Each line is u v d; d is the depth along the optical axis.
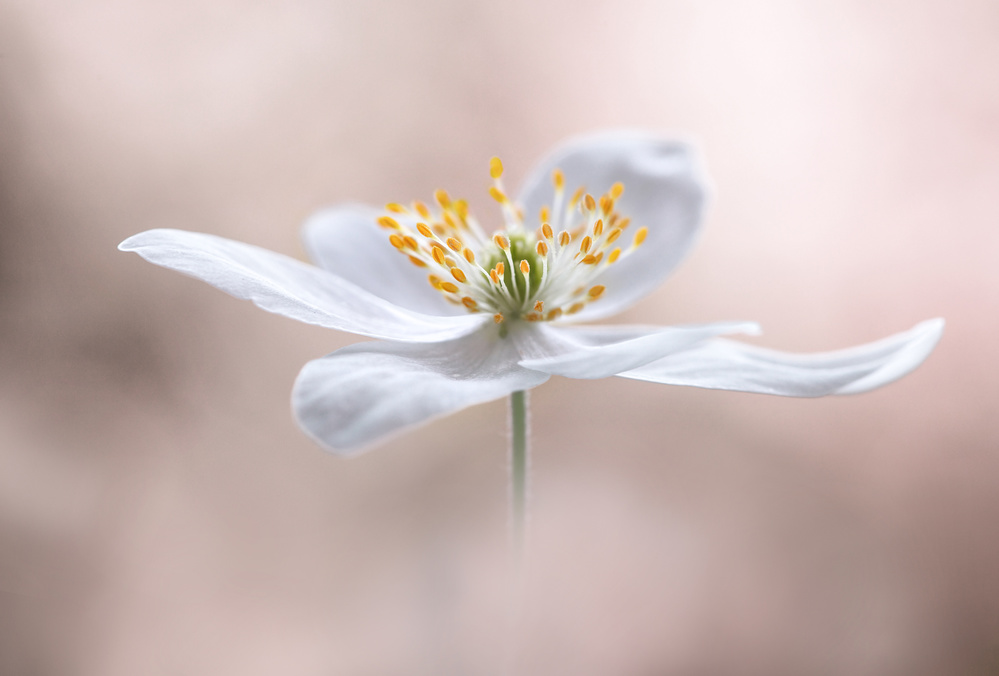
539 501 0.17
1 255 0.19
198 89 0.20
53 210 0.19
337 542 0.18
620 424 0.18
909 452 0.19
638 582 0.17
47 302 0.19
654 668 0.16
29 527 0.17
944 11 0.20
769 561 0.17
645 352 0.12
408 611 0.17
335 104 0.20
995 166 0.20
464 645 0.16
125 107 0.20
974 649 0.17
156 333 0.19
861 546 0.18
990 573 0.17
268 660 0.17
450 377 0.12
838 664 0.17
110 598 0.17
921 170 0.20
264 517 0.18
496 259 0.13
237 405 0.19
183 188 0.20
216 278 0.12
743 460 0.18
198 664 0.17
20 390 0.19
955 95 0.20
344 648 0.17
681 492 0.18
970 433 0.19
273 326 0.19
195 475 0.19
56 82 0.20
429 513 0.17
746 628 0.17
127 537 0.18
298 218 0.20
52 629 0.17
